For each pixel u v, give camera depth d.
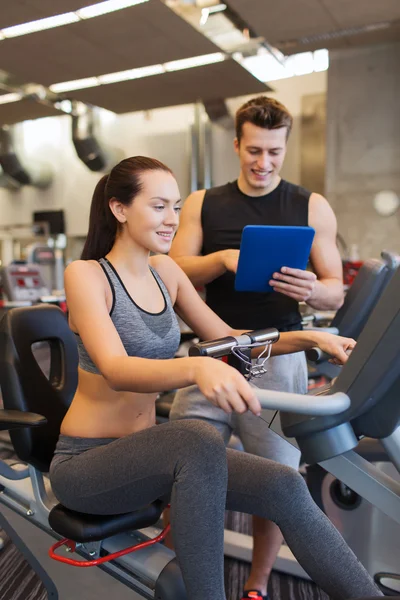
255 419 1.62
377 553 1.84
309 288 1.54
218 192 1.86
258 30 6.58
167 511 1.77
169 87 8.59
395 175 7.53
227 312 1.75
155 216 1.23
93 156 10.17
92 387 1.27
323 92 9.20
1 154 11.01
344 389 0.98
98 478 1.15
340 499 1.88
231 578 1.93
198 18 6.11
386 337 0.90
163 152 10.78
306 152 9.33
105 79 8.23
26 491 1.52
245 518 2.49
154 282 1.36
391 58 7.43
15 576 1.96
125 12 5.89
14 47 6.86
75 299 1.19
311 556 1.12
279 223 1.78
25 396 1.51
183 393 1.70
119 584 1.33
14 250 8.53
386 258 2.00
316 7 5.95
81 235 11.44
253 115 1.67
